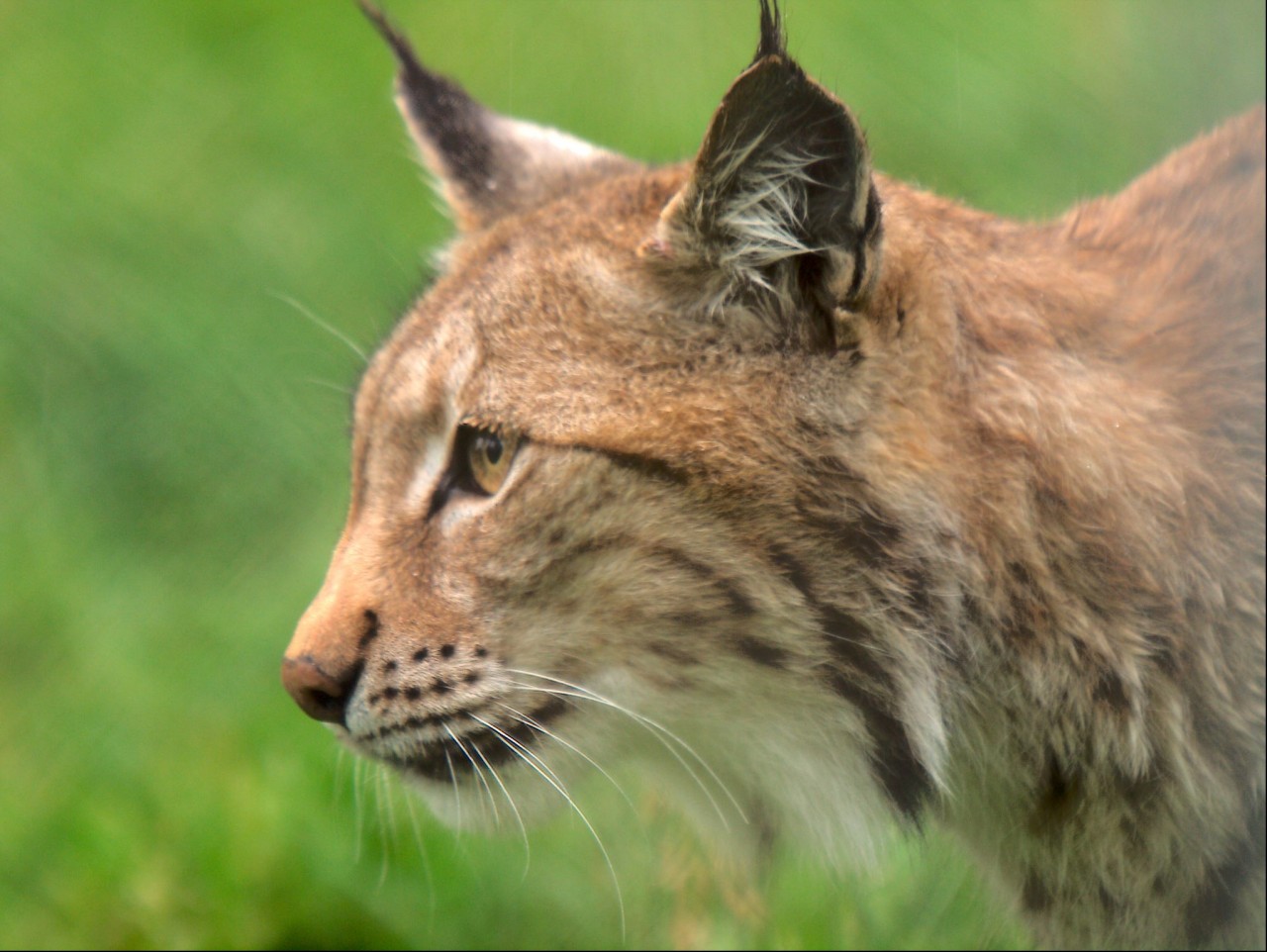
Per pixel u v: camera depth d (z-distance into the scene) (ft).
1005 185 49.75
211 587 46.39
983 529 26.18
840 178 24.79
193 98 59.88
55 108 58.90
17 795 39.91
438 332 28.09
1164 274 28.09
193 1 63.31
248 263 53.06
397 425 27.99
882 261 25.17
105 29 62.95
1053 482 26.21
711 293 26.20
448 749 27.58
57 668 44.21
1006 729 27.40
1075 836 27.96
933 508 25.95
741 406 25.94
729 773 29.12
